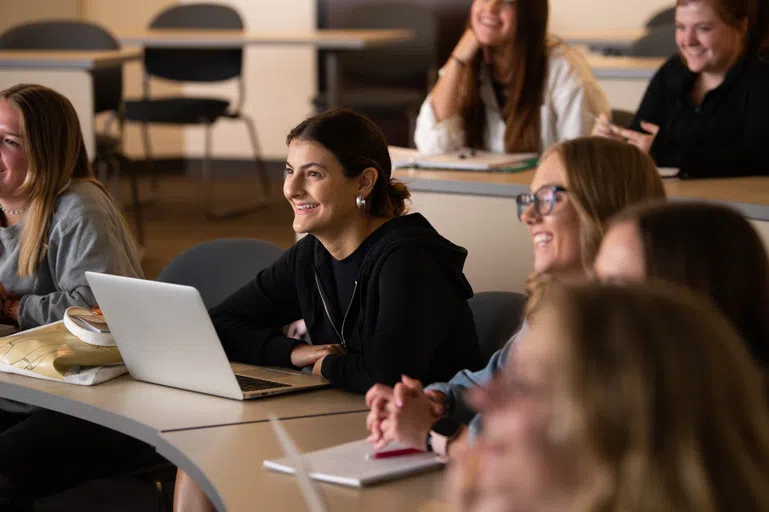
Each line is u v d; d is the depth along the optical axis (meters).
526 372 0.83
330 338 2.37
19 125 2.58
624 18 7.61
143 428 1.89
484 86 3.70
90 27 6.29
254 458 1.71
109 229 2.64
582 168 1.65
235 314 2.52
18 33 6.27
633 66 4.89
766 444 0.79
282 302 2.51
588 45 6.25
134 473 2.45
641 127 3.37
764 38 3.30
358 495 1.53
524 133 3.62
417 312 2.14
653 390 0.77
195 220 6.80
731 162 3.17
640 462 0.76
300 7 8.34
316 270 2.36
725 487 0.77
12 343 2.27
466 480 0.91
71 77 5.37
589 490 0.79
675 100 3.43
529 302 1.71
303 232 2.26
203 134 8.62
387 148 2.31
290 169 2.25
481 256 3.14
